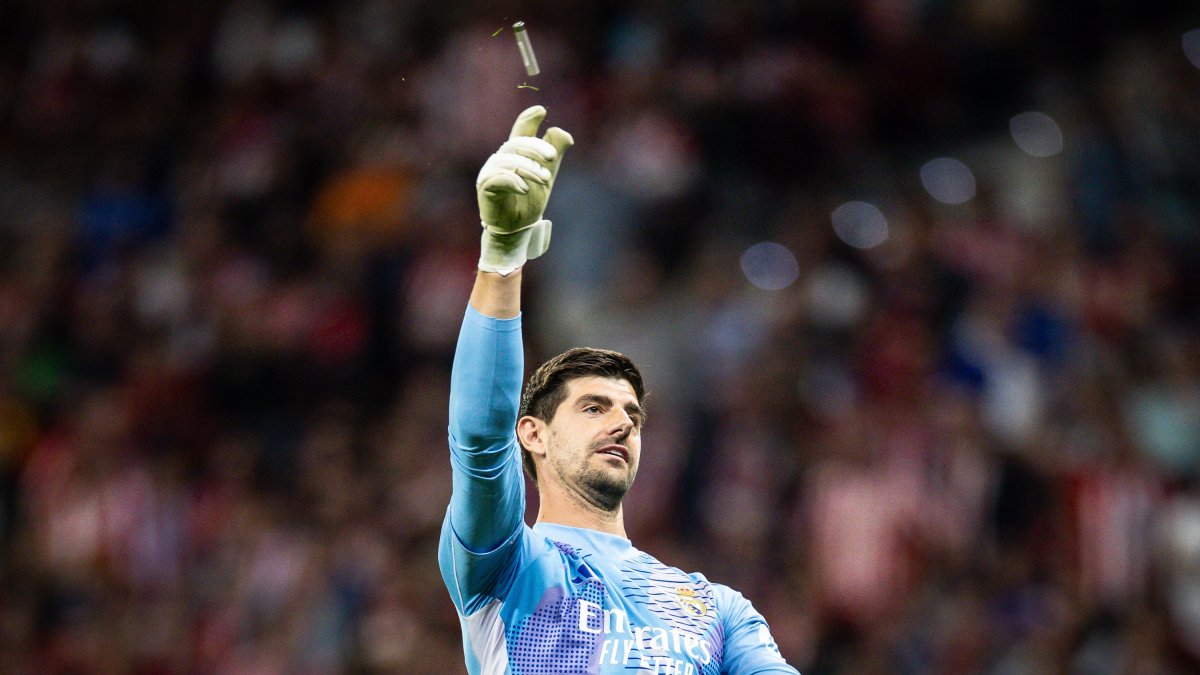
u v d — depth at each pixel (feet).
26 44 214.48
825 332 152.35
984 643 125.90
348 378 165.07
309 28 201.77
